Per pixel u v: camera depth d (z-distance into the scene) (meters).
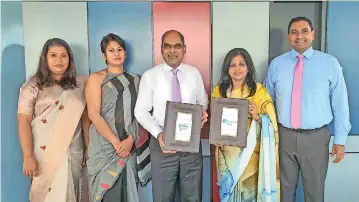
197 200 2.08
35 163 2.01
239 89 2.04
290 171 2.07
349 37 2.35
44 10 2.29
